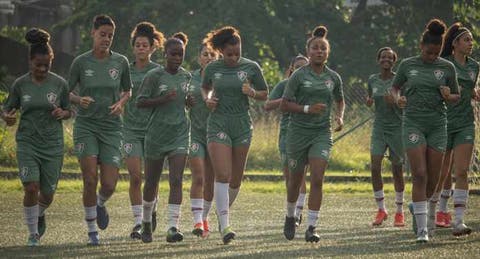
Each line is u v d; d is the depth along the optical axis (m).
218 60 24.88
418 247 23.77
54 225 29.64
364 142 55.00
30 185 23.94
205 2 73.06
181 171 25.09
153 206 26.20
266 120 54.50
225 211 24.73
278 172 51.88
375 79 31.39
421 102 24.55
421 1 76.19
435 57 24.53
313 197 24.58
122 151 26.98
